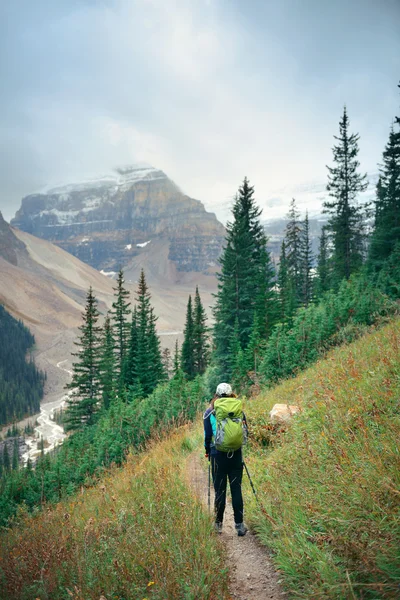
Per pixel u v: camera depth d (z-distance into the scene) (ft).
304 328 52.65
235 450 15.01
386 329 33.14
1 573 12.79
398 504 10.39
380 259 104.06
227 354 113.09
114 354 209.97
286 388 34.37
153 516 14.84
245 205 142.72
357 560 9.80
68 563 12.53
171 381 66.59
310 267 187.93
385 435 13.32
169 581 10.54
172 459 26.32
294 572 10.85
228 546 13.99
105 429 60.90
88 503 22.34
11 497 59.00
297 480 15.08
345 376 21.62
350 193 123.24
